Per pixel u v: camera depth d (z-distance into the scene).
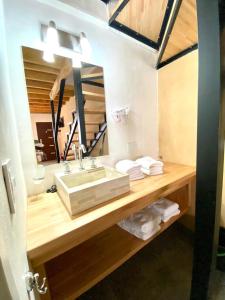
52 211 0.87
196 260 0.91
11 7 0.96
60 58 1.17
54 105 1.19
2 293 0.23
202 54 0.68
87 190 0.85
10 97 0.90
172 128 1.79
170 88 1.75
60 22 1.14
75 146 1.32
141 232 1.18
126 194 1.04
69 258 1.05
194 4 1.26
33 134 1.11
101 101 1.43
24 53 1.03
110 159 1.54
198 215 0.84
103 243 1.17
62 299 0.81
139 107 1.72
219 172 0.75
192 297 0.98
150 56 1.77
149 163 1.43
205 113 0.72
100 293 1.16
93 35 1.31
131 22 1.43
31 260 0.61
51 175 1.20
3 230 0.29
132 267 1.35
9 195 0.41
